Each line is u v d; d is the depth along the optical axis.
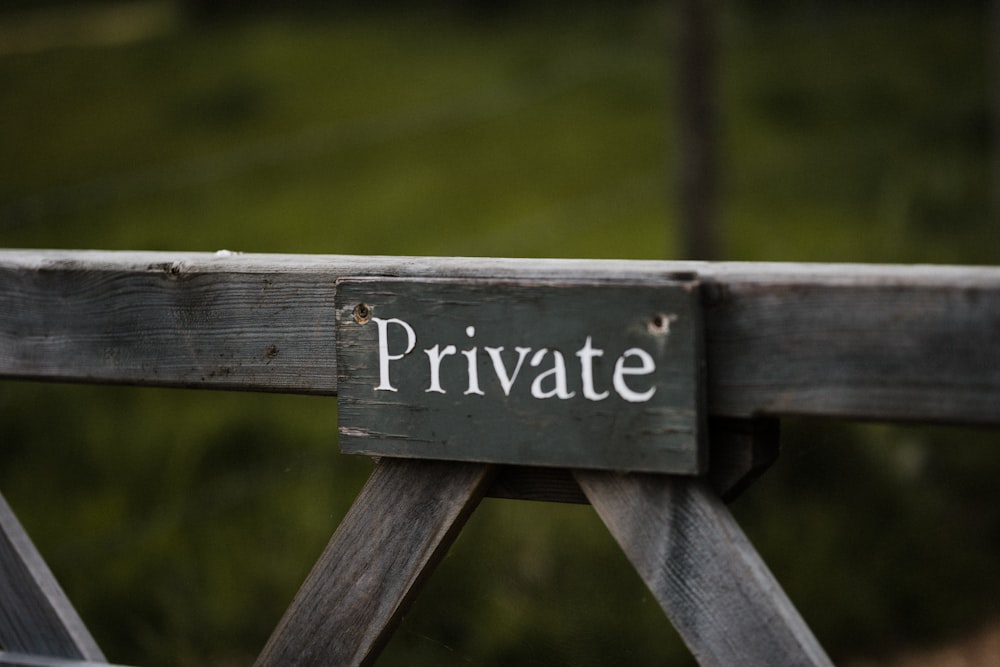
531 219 6.66
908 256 6.20
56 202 6.99
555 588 3.00
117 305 1.49
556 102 9.94
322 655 1.42
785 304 1.16
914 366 1.12
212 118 9.41
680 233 4.79
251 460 3.79
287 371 1.41
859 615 3.05
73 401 4.16
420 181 7.64
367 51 11.72
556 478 1.33
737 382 1.19
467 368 1.25
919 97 10.10
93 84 10.77
